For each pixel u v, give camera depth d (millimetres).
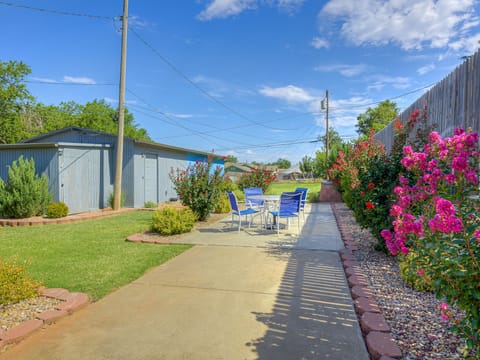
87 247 5402
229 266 4199
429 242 1825
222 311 2852
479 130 3250
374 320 2518
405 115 6246
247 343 2309
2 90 19094
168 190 13977
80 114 28750
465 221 1677
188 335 2438
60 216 8672
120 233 6695
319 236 6082
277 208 7832
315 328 2520
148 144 12172
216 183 8367
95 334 2486
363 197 4789
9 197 8375
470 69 3445
